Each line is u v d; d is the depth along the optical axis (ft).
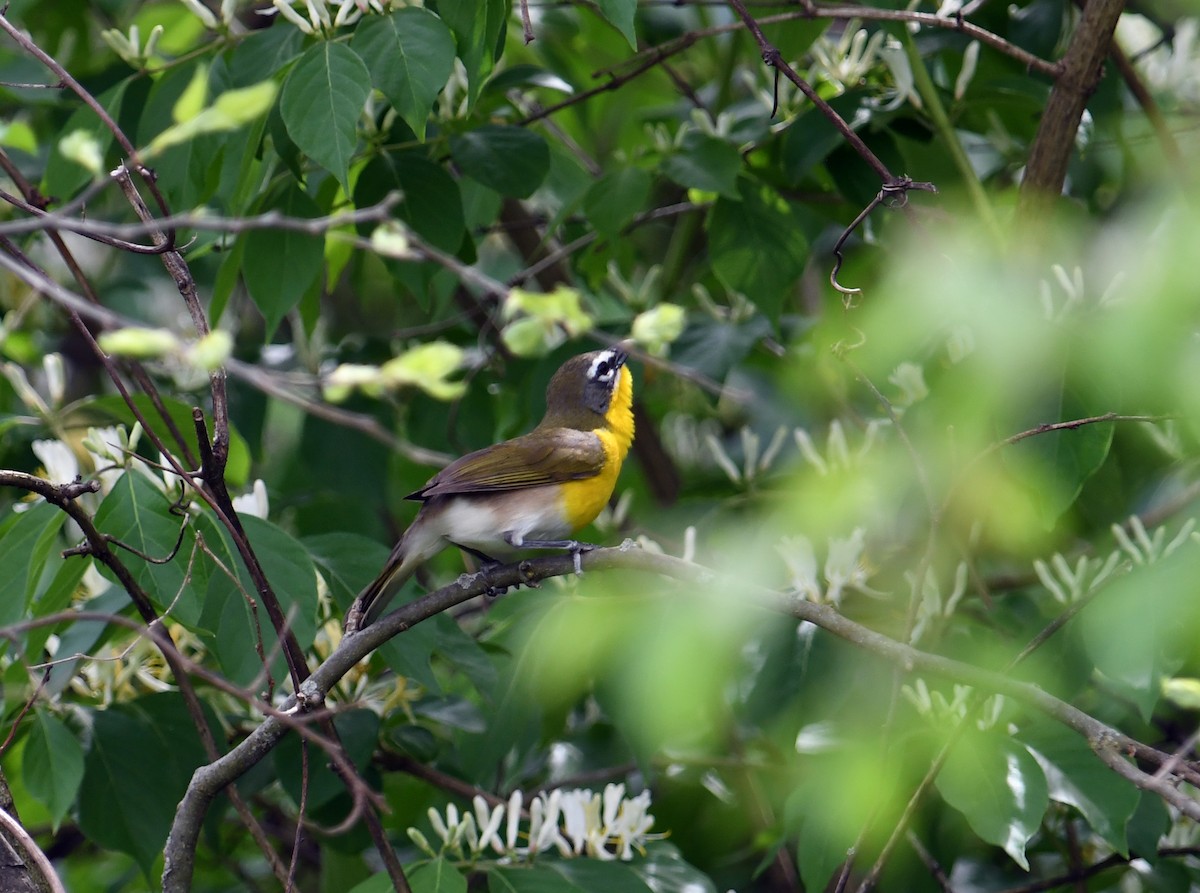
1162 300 22.47
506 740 32.89
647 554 26.94
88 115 33.50
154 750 32.50
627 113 55.93
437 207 35.01
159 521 28.89
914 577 34.83
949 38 40.68
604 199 36.42
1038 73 40.37
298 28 31.89
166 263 26.66
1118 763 22.82
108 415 38.70
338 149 27.14
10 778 36.99
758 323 40.24
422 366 16.21
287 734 32.32
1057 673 30.63
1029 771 26.48
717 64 52.70
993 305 24.82
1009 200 41.04
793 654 31.94
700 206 44.57
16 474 25.58
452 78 35.68
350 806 35.70
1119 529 29.81
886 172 28.76
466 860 31.19
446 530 33.60
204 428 26.05
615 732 42.52
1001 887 37.63
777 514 35.73
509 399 49.11
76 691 34.24
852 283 42.39
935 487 33.14
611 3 26.35
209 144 32.42
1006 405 28.91
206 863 43.06
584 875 29.60
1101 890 37.40
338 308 61.57
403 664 30.45
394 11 29.04
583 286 50.39
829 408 47.26
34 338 51.96
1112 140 42.34
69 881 44.11
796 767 33.40
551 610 33.50
